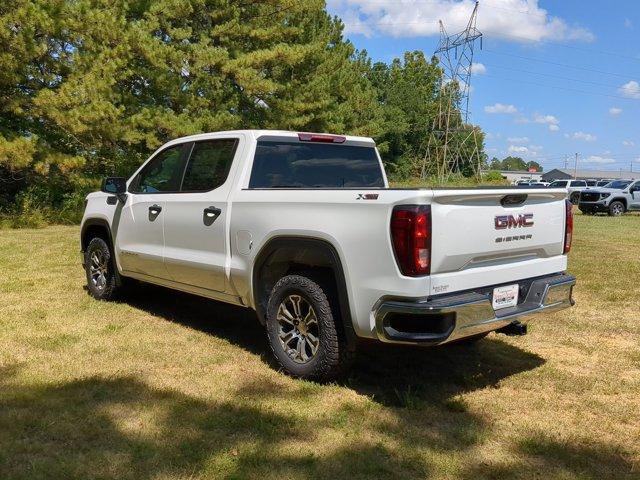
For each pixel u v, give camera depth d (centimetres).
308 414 380
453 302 369
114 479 298
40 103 1577
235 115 2322
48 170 1627
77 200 1839
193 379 437
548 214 445
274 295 450
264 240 449
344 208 398
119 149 2038
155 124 2016
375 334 383
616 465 327
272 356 492
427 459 327
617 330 590
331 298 414
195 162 549
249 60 2278
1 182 1825
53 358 471
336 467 316
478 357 505
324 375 422
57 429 349
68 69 1683
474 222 388
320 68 2900
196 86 2269
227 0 2314
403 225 364
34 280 777
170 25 2233
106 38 1767
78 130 1620
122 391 408
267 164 503
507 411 396
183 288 555
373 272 381
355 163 563
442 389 432
